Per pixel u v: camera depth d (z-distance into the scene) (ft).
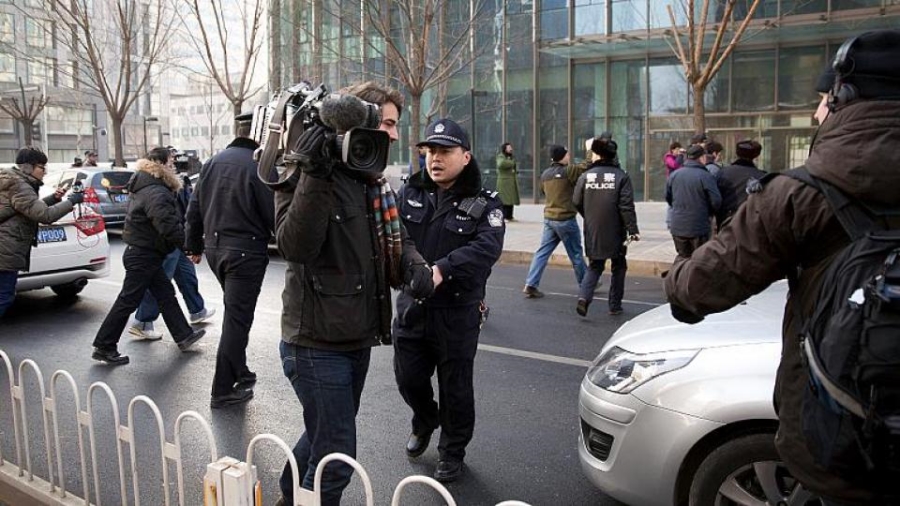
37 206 20.26
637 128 71.67
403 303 13.21
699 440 9.89
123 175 53.93
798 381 6.24
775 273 6.33
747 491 9.77
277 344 22.84
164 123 224.74
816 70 64.18
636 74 71.20
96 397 18.03
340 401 9.47
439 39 51.60
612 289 26.63
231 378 17.26
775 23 58.29
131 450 10.36
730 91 67.36
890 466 5.25
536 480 13.37
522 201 76.89
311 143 8.14
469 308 12.96
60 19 75.51
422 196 13.26
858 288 5.40
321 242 8.79
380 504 12.53
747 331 10.41
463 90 77.97
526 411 16.80
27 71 124.67
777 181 6.27
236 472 8.36
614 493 10.66
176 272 24.77
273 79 61.57
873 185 5.64
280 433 15.76
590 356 21.20
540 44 73.26
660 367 10.39
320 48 58.54
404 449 14.85
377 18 54.80
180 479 9.53
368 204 9.51
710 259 6.53
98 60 77.77
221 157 17.01
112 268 37.91
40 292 31.81
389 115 10.99
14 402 12.36
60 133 153.89
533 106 75.15
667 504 10.19
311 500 8.04
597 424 10.86
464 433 13.37
